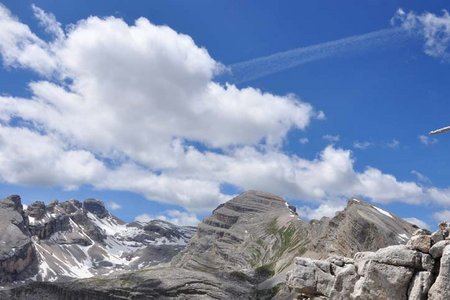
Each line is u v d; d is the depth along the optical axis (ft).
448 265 116.16
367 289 129.18
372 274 129.18
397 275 125.80
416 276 123.95
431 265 123.03
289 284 157.38
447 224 128.06
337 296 139.44
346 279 139.54
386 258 128.36
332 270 155.12
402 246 129.49
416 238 127.13
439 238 125.29
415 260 124.57
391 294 126.11
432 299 117.80
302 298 160.04
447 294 115.03
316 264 156.56
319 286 152.97
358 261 139.33
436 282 117.80
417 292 121.39
